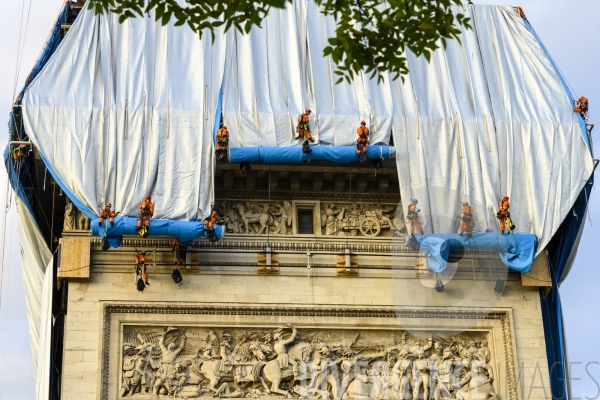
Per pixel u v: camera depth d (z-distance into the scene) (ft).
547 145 247.91
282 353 231.09
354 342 235.20
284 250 238.48
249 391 228.84
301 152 236.43
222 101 242.37
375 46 137.80
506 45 260.83
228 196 242.78
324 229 242.78
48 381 228.63
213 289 233.96
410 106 246.88
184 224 228.63
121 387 225.15
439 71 253.24
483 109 249.55
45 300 235.61
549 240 239.71
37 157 240.53
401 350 234.38
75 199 231.09
